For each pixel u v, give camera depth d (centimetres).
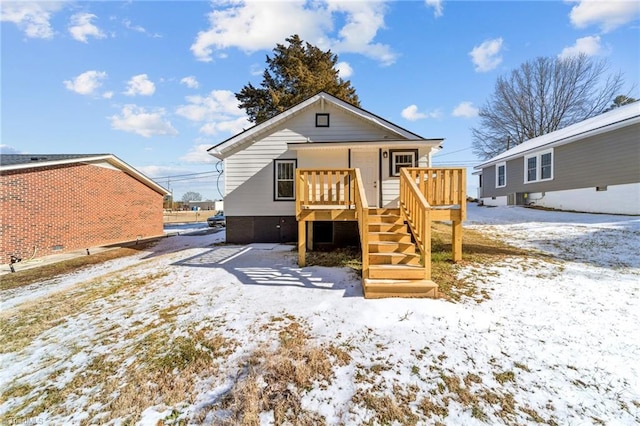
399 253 520
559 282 500
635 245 696
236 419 229
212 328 373
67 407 255
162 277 617
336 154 928
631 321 366
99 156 1314
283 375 276
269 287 512
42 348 357
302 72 2180
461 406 237
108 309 466
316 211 620
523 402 240
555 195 1502
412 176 649
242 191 1013
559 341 325
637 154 1126
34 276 784
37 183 1082
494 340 326
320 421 225
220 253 849
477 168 2358
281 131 1002
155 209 1725
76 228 1220
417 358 295
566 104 2562
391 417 227
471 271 557
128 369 303
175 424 229
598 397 245
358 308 409
